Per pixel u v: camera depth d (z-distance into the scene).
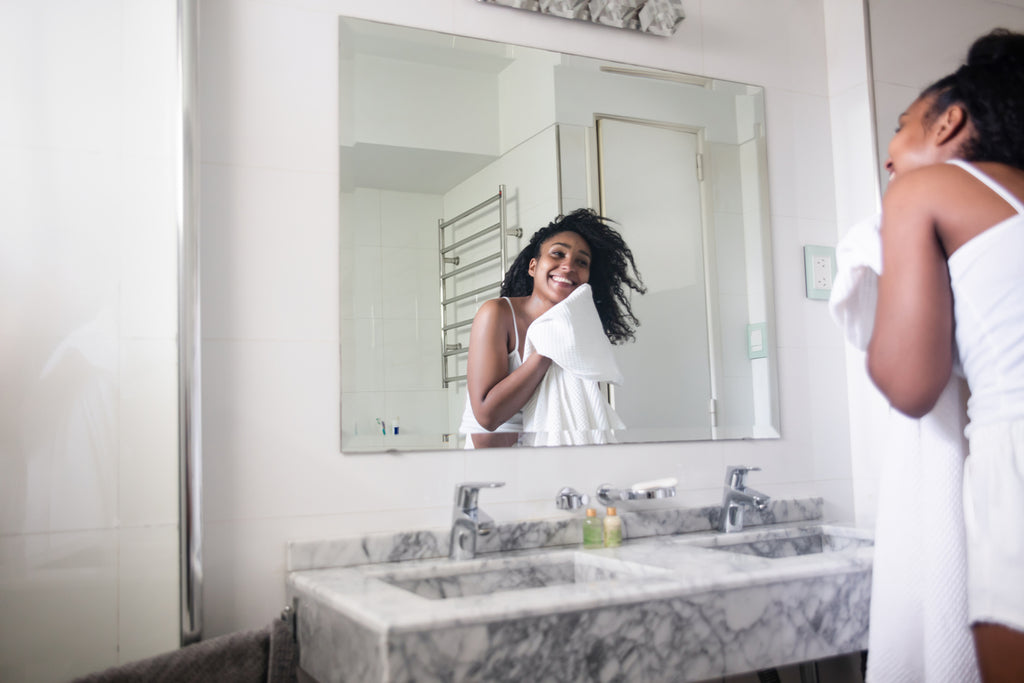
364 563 1.55
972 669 1.37
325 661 1.29
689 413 1.91
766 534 1.84
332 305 1.61
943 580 1.39
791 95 2.14
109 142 1.44
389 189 1.68
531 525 1.69
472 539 1.58
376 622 1.07
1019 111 1.67
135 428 1.41
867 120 2.08
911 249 1.45
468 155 1.75
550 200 1.82
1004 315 1.35
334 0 1.68
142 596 1.39
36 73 1.40
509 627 1.13
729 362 1.97
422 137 1.71
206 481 1.49
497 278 1.75
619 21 1.92
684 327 1.93
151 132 1.47
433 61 1.74
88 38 1.44
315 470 1.57
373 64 1.69
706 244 1.98
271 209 1.59
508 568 1.56
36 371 1.36
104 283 1.42
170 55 1.50
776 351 2.04
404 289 1.67
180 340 1.42
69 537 1.36
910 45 2.04
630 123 1.92
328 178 1.63
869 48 2.08
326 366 1.59
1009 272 1.36
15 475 1.34
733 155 2.04
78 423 1.38
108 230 1.43
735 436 1.96
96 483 1.38
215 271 1.53
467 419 1.69
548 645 1.15
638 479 1.84
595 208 1.86
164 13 1.50
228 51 1.59
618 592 1.21
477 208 1.74
